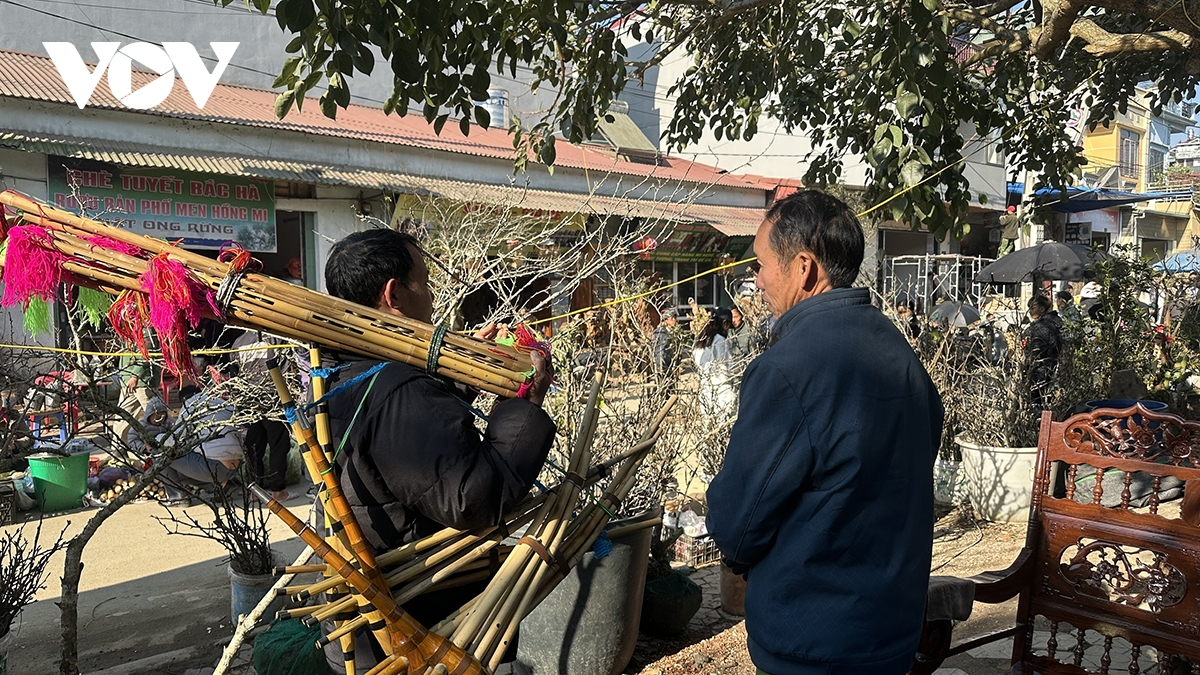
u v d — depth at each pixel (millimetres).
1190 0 3180
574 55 4363
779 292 1686
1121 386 6457
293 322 1611
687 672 3047
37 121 8695
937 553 4457
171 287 1543
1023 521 4977
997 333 6754
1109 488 4629
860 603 1483
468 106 3207
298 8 2354
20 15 10555
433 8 2645
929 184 3717
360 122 12328
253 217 10312
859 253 1623
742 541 1543
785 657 1522
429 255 3695
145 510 5543
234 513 3773
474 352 1715
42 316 1654
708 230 14602
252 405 3459
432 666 1605
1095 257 8133
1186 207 27219
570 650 2883
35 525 5246
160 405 4926
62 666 2826
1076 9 3395
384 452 1609
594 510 2057
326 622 2004
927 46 3088
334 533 1644
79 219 1662
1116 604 2164
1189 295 9188
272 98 12352
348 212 11188
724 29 4887
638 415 3744
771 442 1485
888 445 1501
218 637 3588
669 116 19781
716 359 5887
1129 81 5492
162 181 9516
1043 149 5535
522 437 1678
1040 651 3205
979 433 5457
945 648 2162
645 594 3420
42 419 5395
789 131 5613
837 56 5684
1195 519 2055
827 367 1485
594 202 11469
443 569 1727
